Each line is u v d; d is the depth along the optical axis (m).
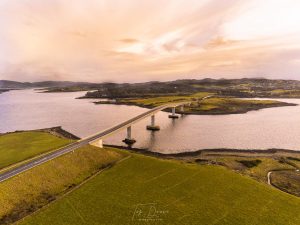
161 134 175.38
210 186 79.50
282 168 106.75
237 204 69.69
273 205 70.19
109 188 76.69
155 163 97.94
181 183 80.94
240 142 154.88
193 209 66.38
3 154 97.69
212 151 134.75
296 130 187.88
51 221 59.72
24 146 108.62
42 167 81.56
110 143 150.75
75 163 90.50
